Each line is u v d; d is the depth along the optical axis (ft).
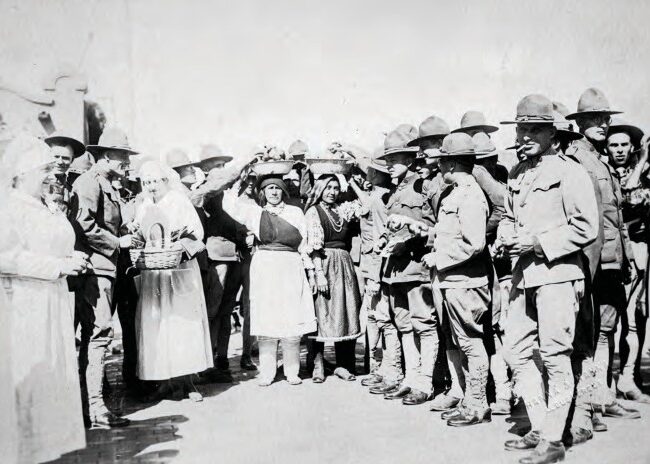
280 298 20.94
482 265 15.35
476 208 14.82
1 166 12.60
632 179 17.71
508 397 16.66
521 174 13.94
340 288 21.68
